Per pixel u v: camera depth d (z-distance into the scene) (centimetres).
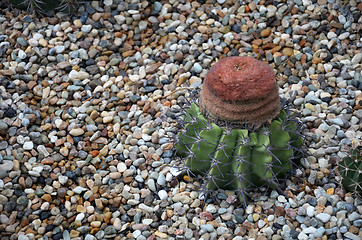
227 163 118
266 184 123
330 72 142
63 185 127
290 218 121
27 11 154
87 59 147
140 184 128
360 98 138
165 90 142
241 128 117
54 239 121
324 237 119
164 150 132
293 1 155
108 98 141
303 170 127
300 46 148
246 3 156
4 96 139
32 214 123
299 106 138
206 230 121
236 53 148
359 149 129
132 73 145
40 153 131
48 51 147
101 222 123
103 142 134
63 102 139
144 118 137
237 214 122
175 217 123
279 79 143
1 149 131
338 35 149
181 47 148
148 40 151
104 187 127
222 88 114
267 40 149
